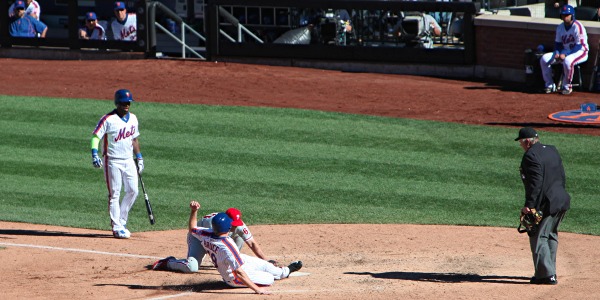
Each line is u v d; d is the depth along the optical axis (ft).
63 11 289.12
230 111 205.26
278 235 127.95
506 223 134.10
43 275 104.17
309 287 97.71
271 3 260.42
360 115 200.75
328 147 177.06
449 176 158.81
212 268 109.40
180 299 92.43
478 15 242.78
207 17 266.98
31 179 159.74
